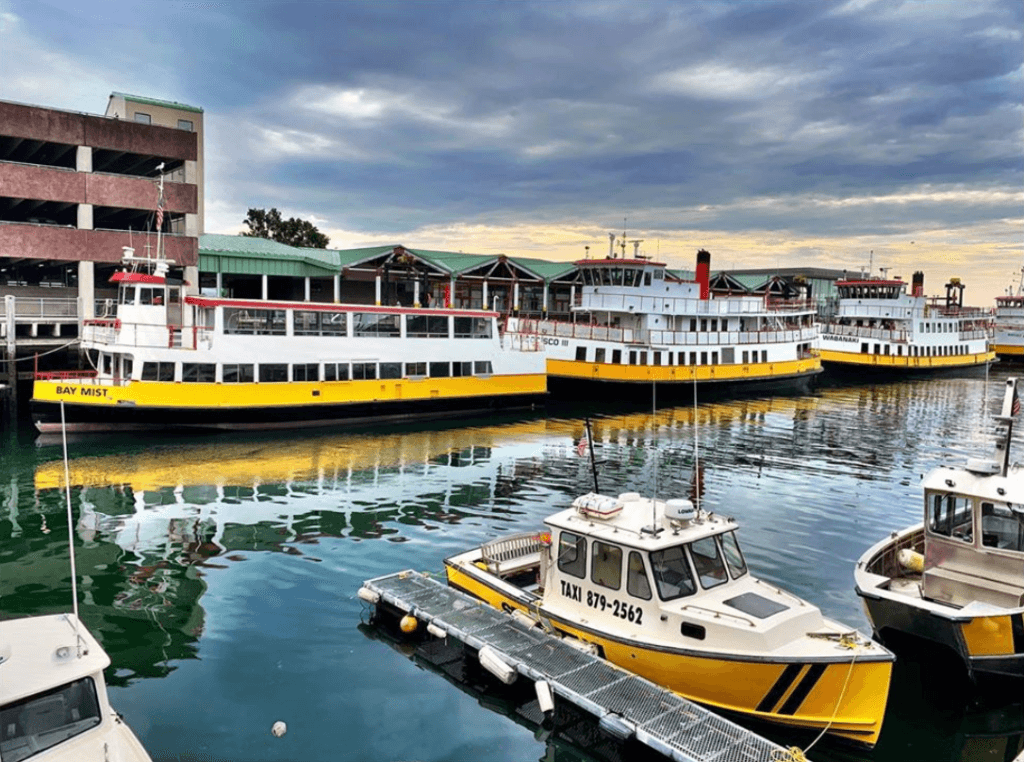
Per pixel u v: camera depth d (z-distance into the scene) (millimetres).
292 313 35688
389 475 26875
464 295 64938
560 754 10477
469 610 13656
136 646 13289
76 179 41969
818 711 10602
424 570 17109
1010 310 95812
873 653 10477
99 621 14297
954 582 13812
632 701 10773
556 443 34344
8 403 35594
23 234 40000
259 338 34781
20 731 8000
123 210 48000
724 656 10734
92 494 23453
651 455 31766
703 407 48250
